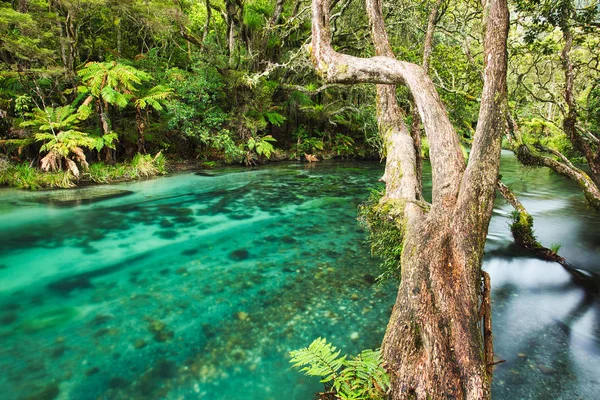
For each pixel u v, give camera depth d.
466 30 7.54
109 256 5.19
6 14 8.64
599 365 2.94
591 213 8.12
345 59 3.24
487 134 2.41
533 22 5.29
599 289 4.44
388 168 4.60
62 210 7.47
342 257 5.22
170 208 8.00
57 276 4.52
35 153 10.62
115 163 11.60
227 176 12.34
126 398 2.48
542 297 4.20
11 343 3.11
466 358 1.83
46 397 2.48
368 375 1.89
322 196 9.69
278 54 16.44
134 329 3.34
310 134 18.77
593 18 4.89
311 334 3.26
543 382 2.71
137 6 11.35
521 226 5.77
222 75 14.34
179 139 14.59
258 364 2.85
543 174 13.76
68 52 11.60
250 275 4.57
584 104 7.82
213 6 14.94
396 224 3.74
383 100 5.33
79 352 2.99
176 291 4.13
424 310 2.03
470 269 2.15
